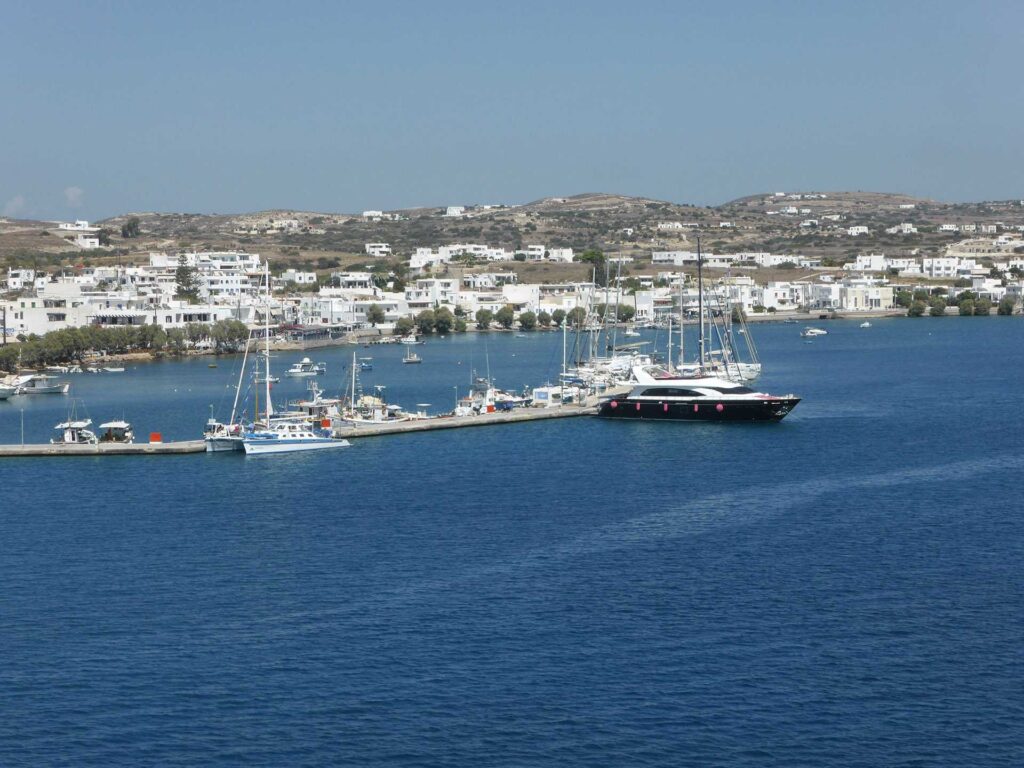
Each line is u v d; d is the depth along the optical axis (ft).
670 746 325.01
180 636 403.13
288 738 332.39
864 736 329.11
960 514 539.29
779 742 326.65
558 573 458.91
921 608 416.26
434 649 386.93
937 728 332.80
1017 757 318.65
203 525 541.34
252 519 549.95
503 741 328.70
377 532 522.06
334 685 362.74
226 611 426.10
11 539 523.70
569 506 563.89
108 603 436.76
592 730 333.42
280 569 472.44
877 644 385.70
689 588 439.22
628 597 430.20
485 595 435.53
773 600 425.28
